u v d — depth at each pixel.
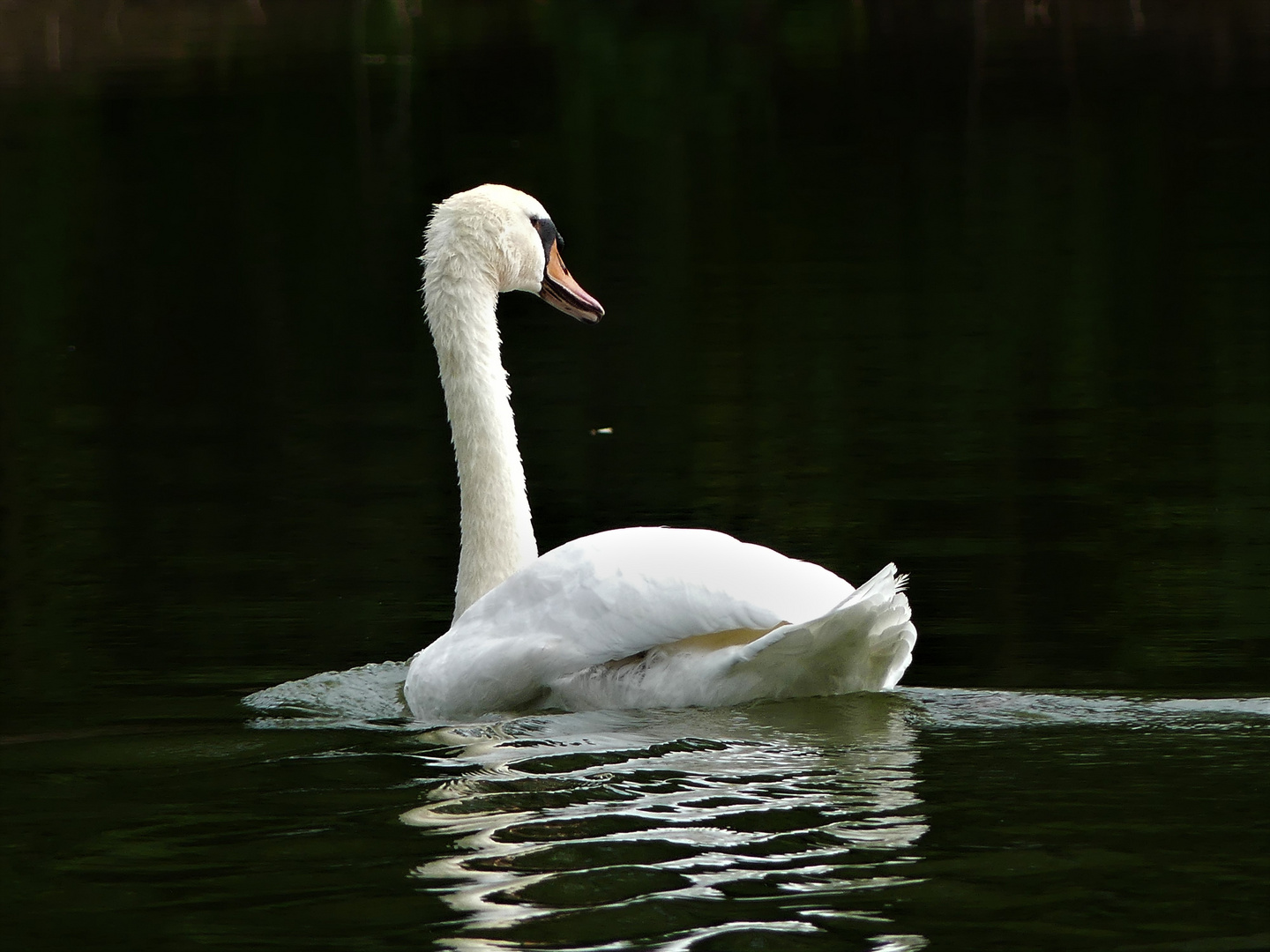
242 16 64.69
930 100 44.69
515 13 64.56
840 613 7.95
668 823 7.00
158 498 15.46
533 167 38.12
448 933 6.07
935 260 26.75
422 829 7.13
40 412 19.55
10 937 6.20
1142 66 47.94
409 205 34.41
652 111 45.38
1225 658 10.08
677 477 15.52
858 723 8.37
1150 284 24.30
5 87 48.56
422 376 20.94
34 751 8.68
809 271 26.41
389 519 14.52
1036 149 37.28
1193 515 13.62
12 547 13.89
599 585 8.77
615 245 29.41
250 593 12.42
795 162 37.50
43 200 35.69
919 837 6.77
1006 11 61.72
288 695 9.84
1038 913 6.07
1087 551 12.73
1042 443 16.34
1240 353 19.98
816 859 6.58
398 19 62.66
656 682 8.64
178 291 27.23
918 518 13.84
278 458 16.89
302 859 6.84
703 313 23.81
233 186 37.06
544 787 7.52
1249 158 34.53
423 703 9.23
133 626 11.62
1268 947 5.77
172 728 9.14
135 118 44.22
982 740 8.05
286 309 25.66
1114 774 7.49
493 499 10.90
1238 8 59.16
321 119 44.44
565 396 19.38
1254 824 6.86
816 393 18.91
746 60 53.25
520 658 8.83
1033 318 22.42
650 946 5.89
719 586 8.49
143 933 6.20
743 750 7.96
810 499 14.58
